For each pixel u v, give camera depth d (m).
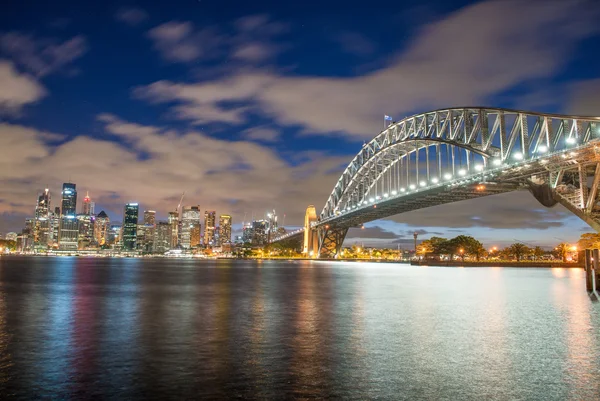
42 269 132.75
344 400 16.58
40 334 27.78
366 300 46.06
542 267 150.88
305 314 35.69
